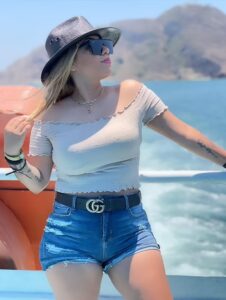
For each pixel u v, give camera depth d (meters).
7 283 2.37
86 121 1.89
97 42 1.88
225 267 4.43
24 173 1.90
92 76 1.92
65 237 1.85
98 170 1.86
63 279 1.82
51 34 1.95
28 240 2.70
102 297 2.27
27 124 1.86
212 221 5.51
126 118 1.89
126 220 1.84
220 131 10.37
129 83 1.97
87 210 1.84
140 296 1.77
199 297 2.25
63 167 1.89
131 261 1.81
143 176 2.05
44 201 2.67
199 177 2.03
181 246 4.96
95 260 1.84
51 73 1.95
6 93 2.65
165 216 5.75
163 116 1.97
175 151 8.79
